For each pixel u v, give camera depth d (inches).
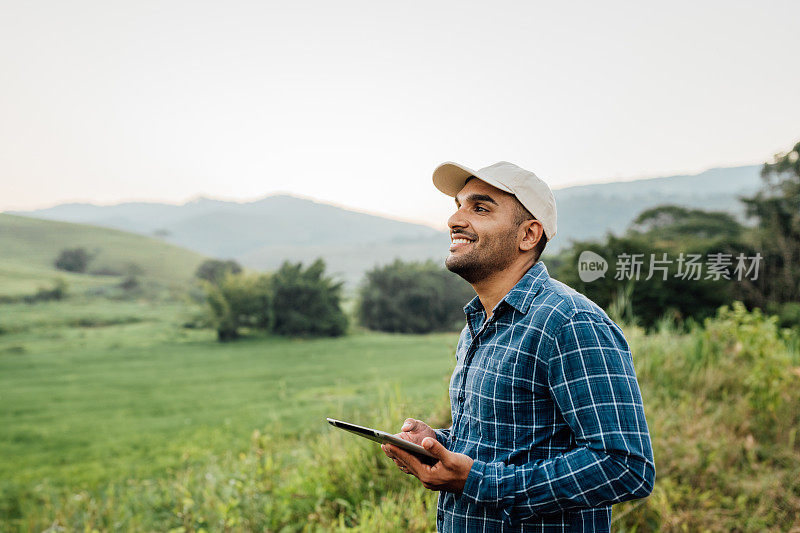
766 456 160.6
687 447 156.7
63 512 191.6
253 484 153.3
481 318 64.5
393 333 1599.4
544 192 59.2
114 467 504.4
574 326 52.5
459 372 63.4
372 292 1625.2
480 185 60.2
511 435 55.1
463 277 61.7
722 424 179.5
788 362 199.2
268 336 1514.5
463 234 60.4
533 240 59.4
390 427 157.9
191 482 179.2
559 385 52.4
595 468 49.1
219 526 140.9
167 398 877.8
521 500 51.2
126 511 180.4
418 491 135.9
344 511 140.3
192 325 1630.2
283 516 139.8
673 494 132.3
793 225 354.9
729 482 143.1
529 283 58.1
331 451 165.8
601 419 50.1
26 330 1600.6
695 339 246.1
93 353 1348.4
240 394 860.0
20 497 363.9
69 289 2255.2
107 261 2851.9
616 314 243.6
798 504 131.9
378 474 150.3
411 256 5403.5
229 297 1520.7
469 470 52.7
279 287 1526.8
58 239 3075.8
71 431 687.1
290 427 386.6
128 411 794.8
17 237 3016.7
